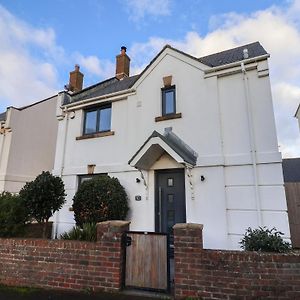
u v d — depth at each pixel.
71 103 11.02
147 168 8.51
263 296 3.82
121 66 14.66
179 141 8.27
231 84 7.98
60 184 7.74
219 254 4.12
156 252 4.67
